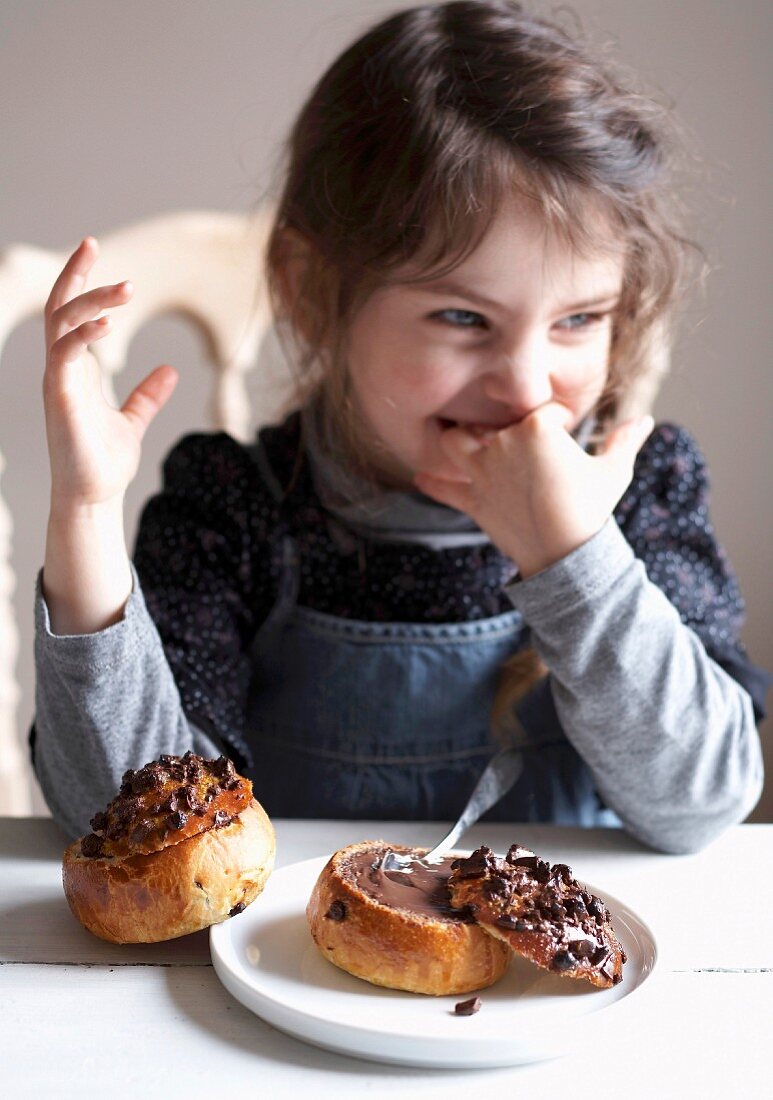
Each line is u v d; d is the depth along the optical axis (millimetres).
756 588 1627
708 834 791
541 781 1007
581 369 904
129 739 774
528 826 815
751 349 1559
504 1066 562
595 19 1490
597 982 587
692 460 1076
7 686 1218
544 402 870
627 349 977
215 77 1561
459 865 616
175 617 946
